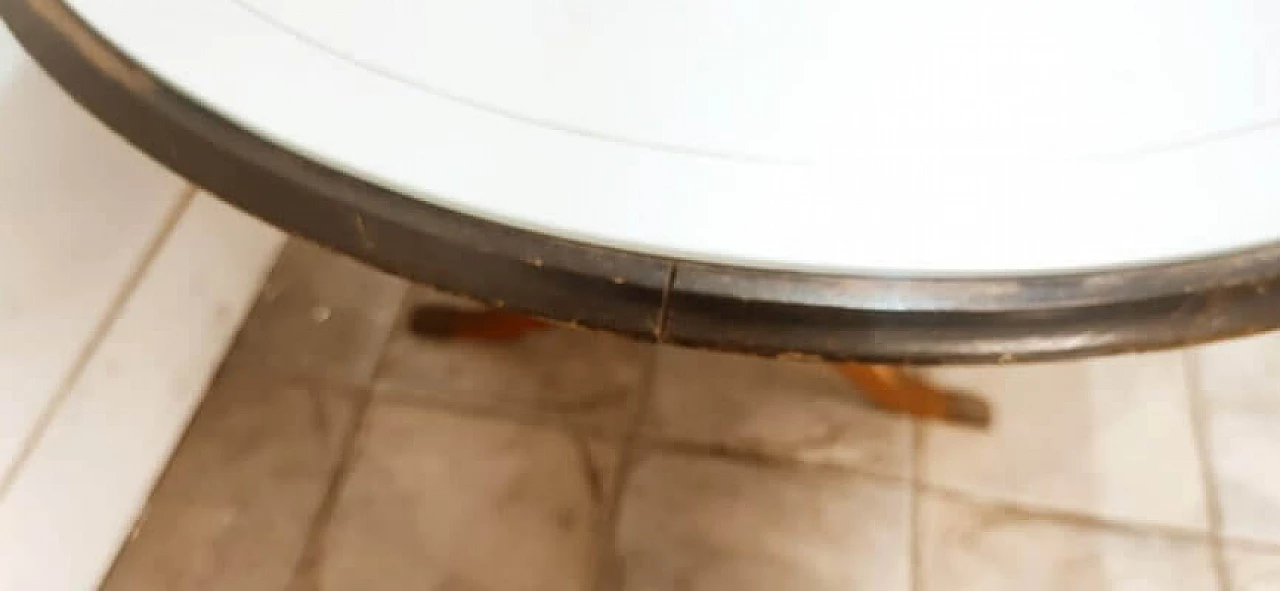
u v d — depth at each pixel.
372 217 0.65
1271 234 0.62
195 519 1.39
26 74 1.01
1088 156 0.65
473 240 0.64
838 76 0.70
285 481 1.41
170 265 1.29
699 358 1.49
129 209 1.19
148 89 0.69
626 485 1.41
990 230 0.63
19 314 1.11
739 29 0.72
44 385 1.17
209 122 0.68
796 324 0.63
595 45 0.71
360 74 0.69
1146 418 1.44
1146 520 1.38
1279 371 1.46
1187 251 0.62
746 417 1.45
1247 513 1.38
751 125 0.67
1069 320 0.62
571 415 1.46
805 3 0.74
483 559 1.37
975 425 1.44
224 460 1.42
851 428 1.45
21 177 1.05
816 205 0.64
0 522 1.18
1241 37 0.71
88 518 1.30
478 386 1.47
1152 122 0.67
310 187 0.66
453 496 1.41
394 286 1.53
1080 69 0.70
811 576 1.36
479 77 0.69
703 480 1.42
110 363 1.25
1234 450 1.42
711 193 0.64
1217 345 1.48
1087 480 1.40
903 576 1.36
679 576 1.36
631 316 0.64
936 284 0.61
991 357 0.63
